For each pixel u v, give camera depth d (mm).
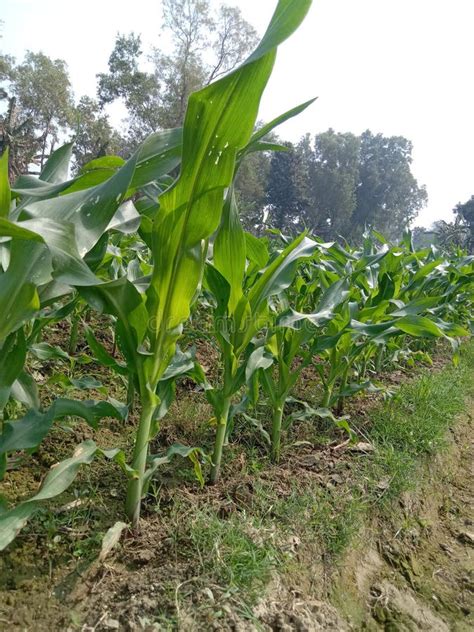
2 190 1005
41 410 1521
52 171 1831
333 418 2295
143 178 1351
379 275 3260
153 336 1414
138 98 28641
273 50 1044
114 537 1391
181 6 25453
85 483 1714
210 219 1260
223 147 1161
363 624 1562
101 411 1461
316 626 1367
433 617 1684
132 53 28219
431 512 2371
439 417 3080
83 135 24750
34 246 1124
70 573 1326
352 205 46000
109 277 2713
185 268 1320
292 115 1354
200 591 1322
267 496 1843
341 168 47062
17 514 1133
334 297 2379
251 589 1375
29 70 27453
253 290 1760
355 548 1837
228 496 1806
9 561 1327
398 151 53906
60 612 1210
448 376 3988
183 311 1384
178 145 1372
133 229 1499
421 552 2047
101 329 3365
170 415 2355
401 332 2502
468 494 2648
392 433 2678
